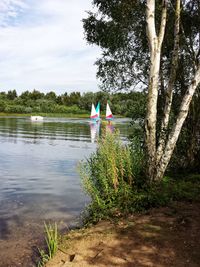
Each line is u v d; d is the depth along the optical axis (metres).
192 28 12.20
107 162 8.62
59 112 101.62
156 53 9.12
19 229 7.80
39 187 12.38
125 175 8.98
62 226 8.01
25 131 39.75
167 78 12.36
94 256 5.89
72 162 18.22
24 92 133.00
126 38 12.59
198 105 11.20
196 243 5.94
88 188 8.34
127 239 6.38
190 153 11.38
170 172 11.11
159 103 11.69
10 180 13.55
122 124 56.84
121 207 7.97
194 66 11.54
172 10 11.58
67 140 30.19
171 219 7.11
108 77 13.15
